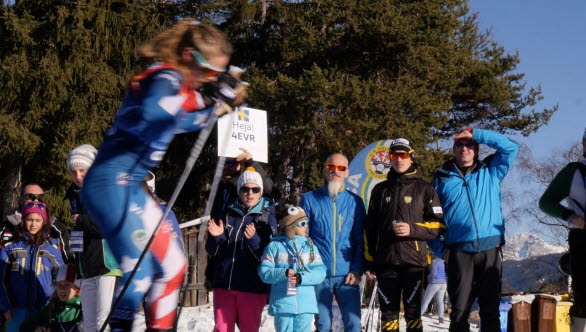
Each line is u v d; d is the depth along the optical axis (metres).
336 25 24.66
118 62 22.61
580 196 5.44
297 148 25.02
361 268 6.53
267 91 22.75
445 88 25.75
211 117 3.52
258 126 8.52
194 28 3.44
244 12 25.20
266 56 26.59
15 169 21.67
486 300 6.30
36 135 20.22
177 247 3.66
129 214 3.44
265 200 6.30
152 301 3.56
